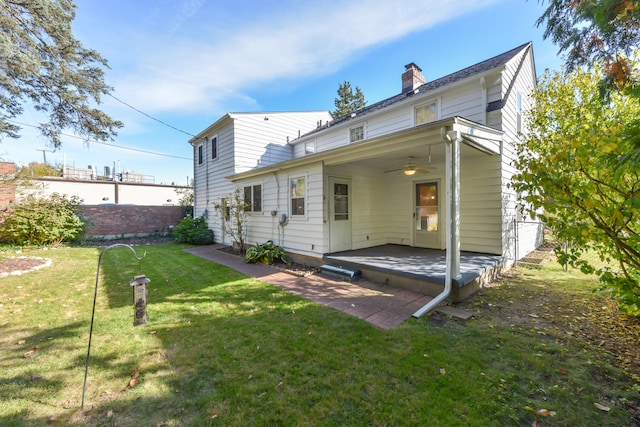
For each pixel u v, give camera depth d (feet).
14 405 6.89
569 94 21.12
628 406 6.75
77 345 9.85
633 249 8.38
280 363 8.66
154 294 15.70
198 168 45.91
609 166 7.94
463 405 6.77
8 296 15.28
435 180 24.70
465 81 21.93
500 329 10.92
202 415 6.57
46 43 21.59
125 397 7.21
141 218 47.78
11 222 31.48
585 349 9.34
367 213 25.95
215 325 11.44
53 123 25.32
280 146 41.39
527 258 24.27
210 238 39.04
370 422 6.31
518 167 10.59
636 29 9.15
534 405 6.78
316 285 17.37
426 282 15.31
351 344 9.77
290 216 25.08
